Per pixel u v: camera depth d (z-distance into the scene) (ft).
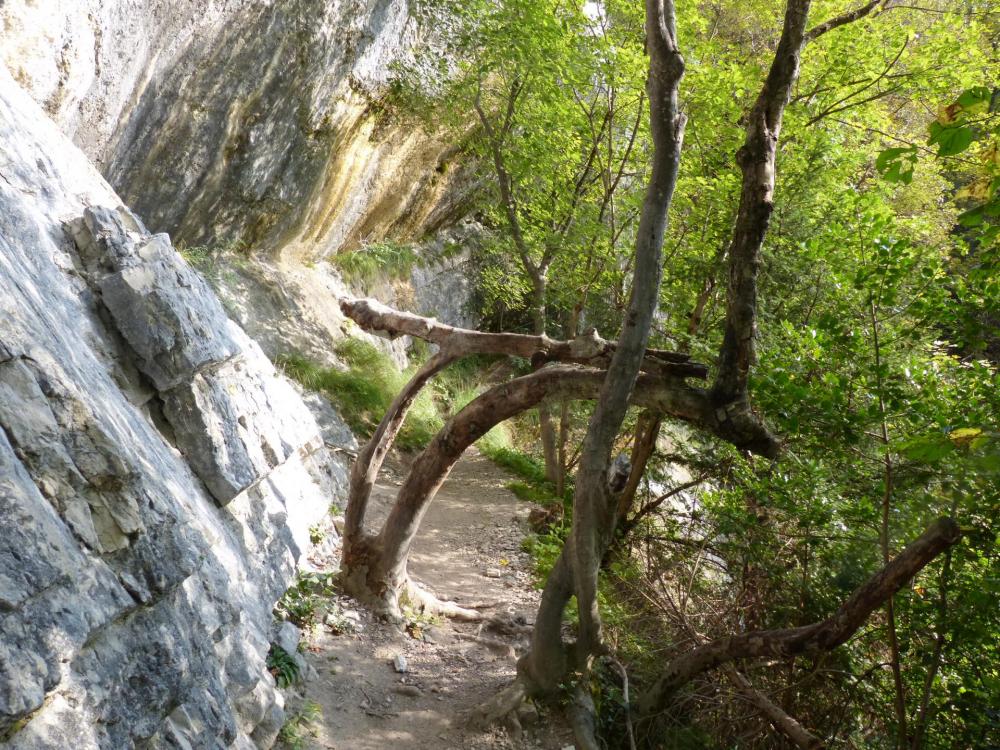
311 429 21.58
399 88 36.35
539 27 30.48
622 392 16.24
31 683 7.34
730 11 38.37
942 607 16.08
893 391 17.25
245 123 30.94
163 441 13.24
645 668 20.94
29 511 7.93
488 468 40.63
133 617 9.57
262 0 27.07
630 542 25.72
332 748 16.52
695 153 31.01
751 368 18.15
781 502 20.03
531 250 39.45
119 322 13.00
